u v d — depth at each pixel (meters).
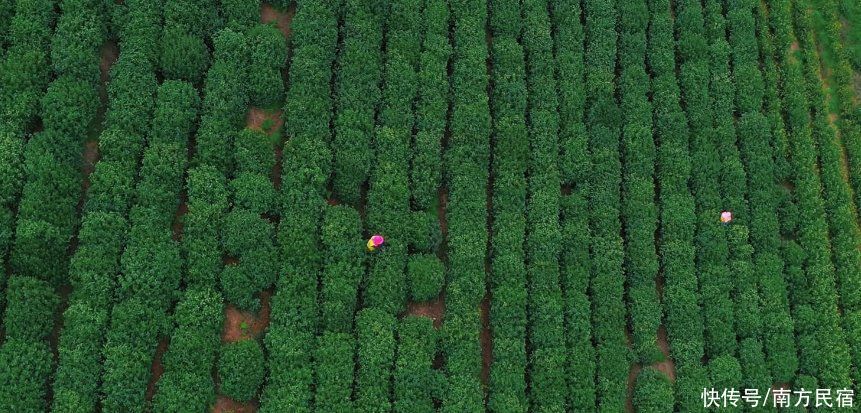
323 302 21.88
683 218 24.70
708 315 23.89
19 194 21.09
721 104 26.66
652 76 27.03
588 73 26.23
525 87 25.52
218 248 21.92
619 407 22.44
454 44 25.81
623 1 27.45
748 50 27.77
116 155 21.80
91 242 20.92
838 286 25.23
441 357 22.47
